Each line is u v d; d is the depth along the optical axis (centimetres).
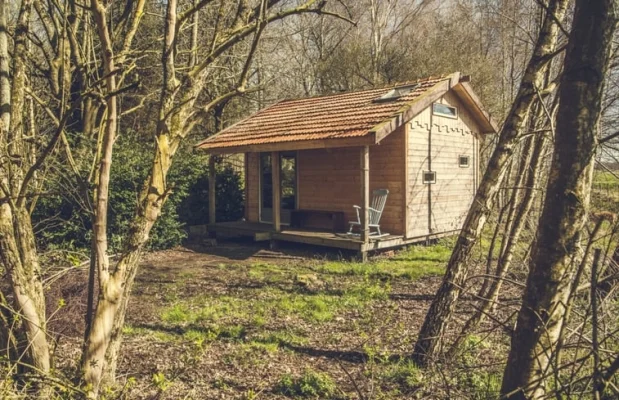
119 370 525
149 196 362
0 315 353
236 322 719
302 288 930
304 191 1545
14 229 360
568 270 272
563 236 270
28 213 377
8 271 351
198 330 679
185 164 1570
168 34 360
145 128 1770
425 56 2309
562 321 274
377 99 1362
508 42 1675
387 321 686
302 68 2584
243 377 516
